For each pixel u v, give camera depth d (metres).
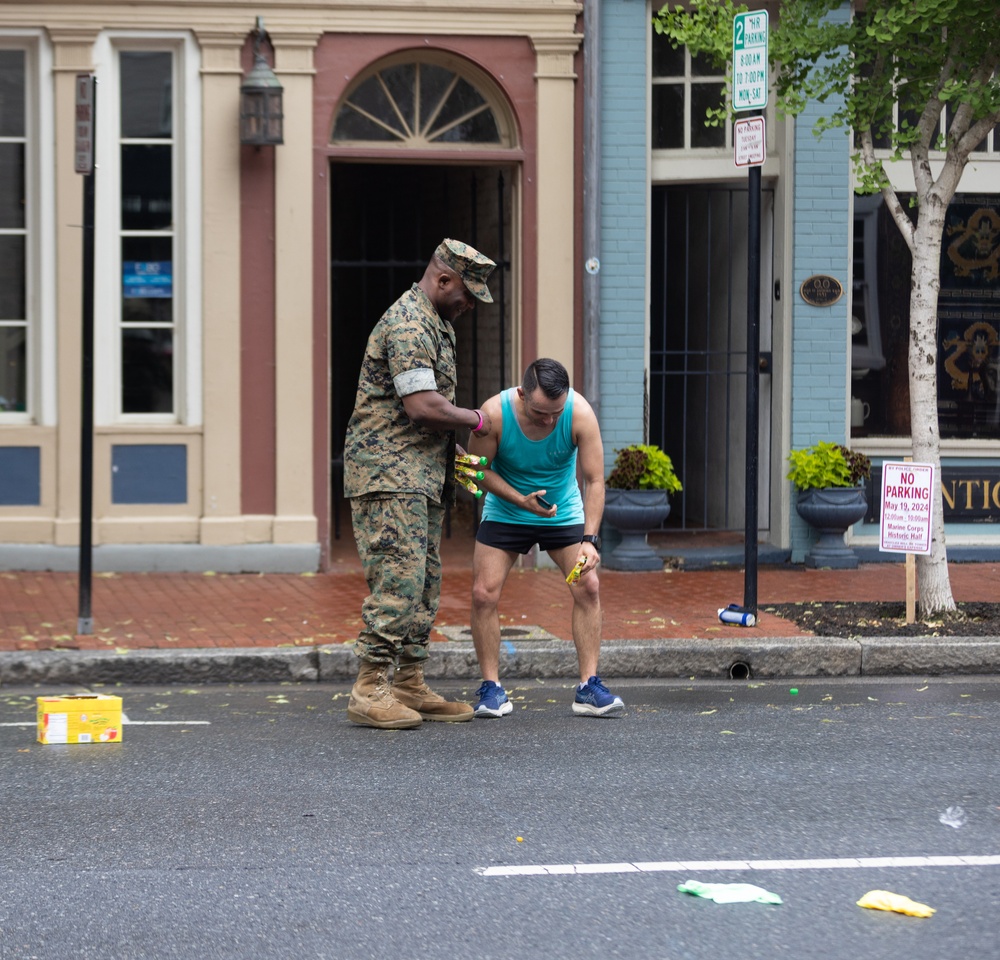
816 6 21.42
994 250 28.11
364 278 27.55
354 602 23.17
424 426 15.67
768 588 24.78
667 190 28.16
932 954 9.52
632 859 11.45
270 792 13.39
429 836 12.03
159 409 26.47
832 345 27.30
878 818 12.59
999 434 28.30
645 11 26.52
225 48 25.77
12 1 25.39
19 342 26.27
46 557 25.80
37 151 25.91
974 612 21.67
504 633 20.39
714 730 16.03
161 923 10.09
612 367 26.86
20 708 17.27
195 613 22.03
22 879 10.98
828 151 27.06
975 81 20.42
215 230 25.92
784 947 9.64
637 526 26.34
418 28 26.08
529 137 26.58
